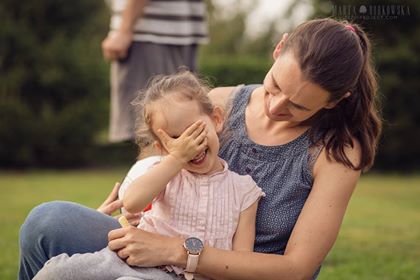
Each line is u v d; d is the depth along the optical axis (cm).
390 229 629
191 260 235
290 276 241
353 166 249
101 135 1393
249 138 266
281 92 239
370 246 545
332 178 249
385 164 1355
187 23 447
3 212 729
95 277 234
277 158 260
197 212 246
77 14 1307
